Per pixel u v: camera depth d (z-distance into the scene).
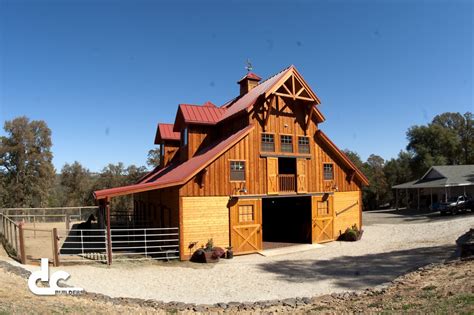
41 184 52.22
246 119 19.78
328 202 22.50
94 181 58.31
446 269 11.44
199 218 17.59
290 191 20.66
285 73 20.14
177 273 14.46
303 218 22.50
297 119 21.44
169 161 27.80
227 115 21.34
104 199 16.39
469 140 62.66
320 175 22.19
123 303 9.73
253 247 18.92
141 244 21.33
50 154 53.12
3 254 16.27
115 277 13.55
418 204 43.22
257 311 9.12
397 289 10.20
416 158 59.47
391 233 24.39
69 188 60.38
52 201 59.25
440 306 7.59
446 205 33.22
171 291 11.89
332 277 13.25
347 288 11.64
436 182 40.00
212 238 17.80
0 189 50.41
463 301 7.55
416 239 20.92
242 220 18.78
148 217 23.47
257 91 21.97
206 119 22.12
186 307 9.52
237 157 18.91
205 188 17.84
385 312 7.89
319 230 21.88
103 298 10.15
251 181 19.23
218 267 15.59
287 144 20.78
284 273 14.26
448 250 16.28
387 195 56.59
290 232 23.98
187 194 17.41
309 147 21.70
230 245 18.17
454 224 25.03
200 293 11.63
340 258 16.84
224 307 9.58
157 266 15.67
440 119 67.00
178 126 24.00
